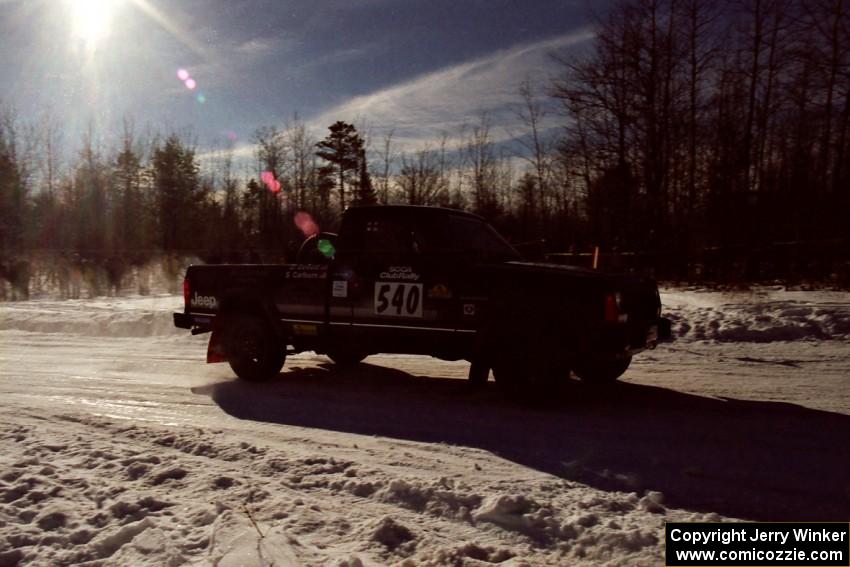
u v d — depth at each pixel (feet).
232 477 15.29
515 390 21.90
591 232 84.33
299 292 25.79
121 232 135.13
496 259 24.00
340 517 13.14
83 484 14.89
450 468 16.34
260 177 137.80
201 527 12.57
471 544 11.69
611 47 79.41
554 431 19.33
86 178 133.49
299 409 22.62
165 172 140.87
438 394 24.61
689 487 14.83
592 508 13.50
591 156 84.69
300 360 32.50
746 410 21.17
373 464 16.67
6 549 11.83
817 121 71.97
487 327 21.84
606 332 20.45
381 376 28.19
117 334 44.68
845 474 15.48
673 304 42.75
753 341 32.68
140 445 18.30
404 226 24.07
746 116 76.69
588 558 11.54
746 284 51.21
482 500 13.80
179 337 41.19
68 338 42.91
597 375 25.12
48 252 82.07
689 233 73.87
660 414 20.95
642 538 12.04
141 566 11.08
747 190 74.13
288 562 10.98
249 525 12.44
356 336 24.71
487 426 20.01
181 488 14.75
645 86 78.38
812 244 56.85
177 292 74.95
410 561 11.15
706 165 79.10
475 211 107.76
